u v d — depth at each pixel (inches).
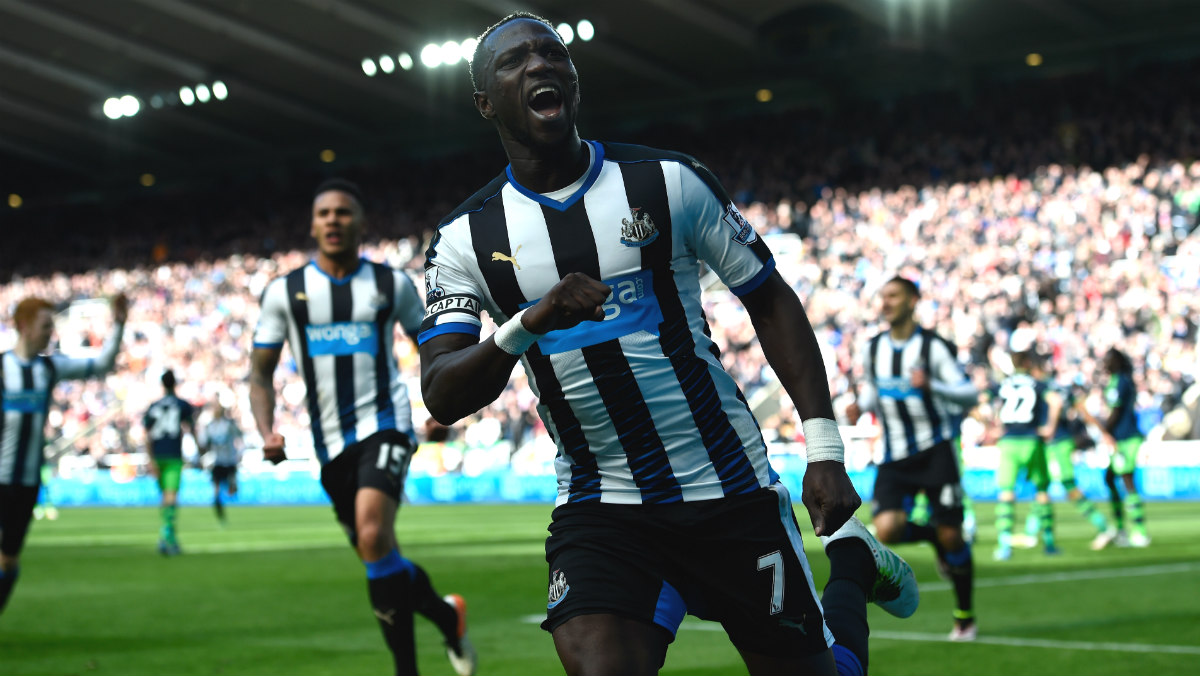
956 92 1160.2
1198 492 693.3
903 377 247.6
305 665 214.1
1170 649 208.1
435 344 98.3
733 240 99.0
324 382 193.0
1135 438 430.6
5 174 1628.9
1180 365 768.9
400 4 1087.6
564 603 97.3
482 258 98.8
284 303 194.4
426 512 759.7
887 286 251.9
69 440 1133.7
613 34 1149.1
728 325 933.8
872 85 1221.1
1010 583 315.9
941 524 233.8
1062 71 1147.9
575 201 97.6
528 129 95.0
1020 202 968.9
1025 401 393.7
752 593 99.6
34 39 1199.6
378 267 196.5
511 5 1076.5
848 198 1074.1
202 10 1117.7
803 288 980.6
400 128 1434.5
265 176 1567.4
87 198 1692.9
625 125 1371.8
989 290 886.4
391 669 209.6
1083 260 891.4
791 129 1221.1
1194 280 834.2
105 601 318.7
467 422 924.0
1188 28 1048.2
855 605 119.6
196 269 1362.0
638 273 97.6
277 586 353.7
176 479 486.9
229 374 1117.1
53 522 757.3
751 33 1104.8
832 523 95.0
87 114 1409.9
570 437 101.5
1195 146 959.6
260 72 1282.0
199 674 205.2
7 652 230.5
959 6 1035.3
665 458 99.4
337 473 192.9
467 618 270.7
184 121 1414.9
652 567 99.1
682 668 202.4
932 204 1010.7
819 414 97.3
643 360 97.8
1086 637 223.6
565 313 85.4
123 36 1178.6
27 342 248.1
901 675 189.6
